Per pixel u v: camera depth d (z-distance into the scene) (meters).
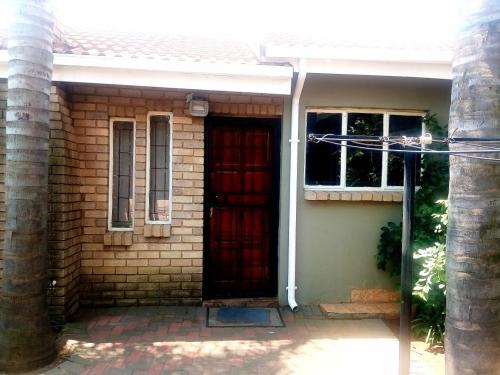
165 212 5.24
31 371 3.49
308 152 5.39
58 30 4.80
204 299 5.25
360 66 4.77
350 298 5.37
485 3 2.49
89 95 4.91
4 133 4.52
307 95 5.20
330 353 4.01
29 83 3.43
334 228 5.33
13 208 3.45
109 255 5.06
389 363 3.83
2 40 4.52
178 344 4.10
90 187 5.00
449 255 2.69
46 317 3.65
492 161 2.43
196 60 4.59
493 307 2.55
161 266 5.12
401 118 5.46
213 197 5.29
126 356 3.83
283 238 5.27
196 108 4.95
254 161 5.34
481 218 2.53
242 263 5.38
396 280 5.38
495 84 2.49
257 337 4.33
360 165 5.45
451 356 2.67
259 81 4.71
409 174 2.76
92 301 5.05
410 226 2.77
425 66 4.83
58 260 4.44
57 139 4.40
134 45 5.16
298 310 5.14
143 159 5.05
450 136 2.66
